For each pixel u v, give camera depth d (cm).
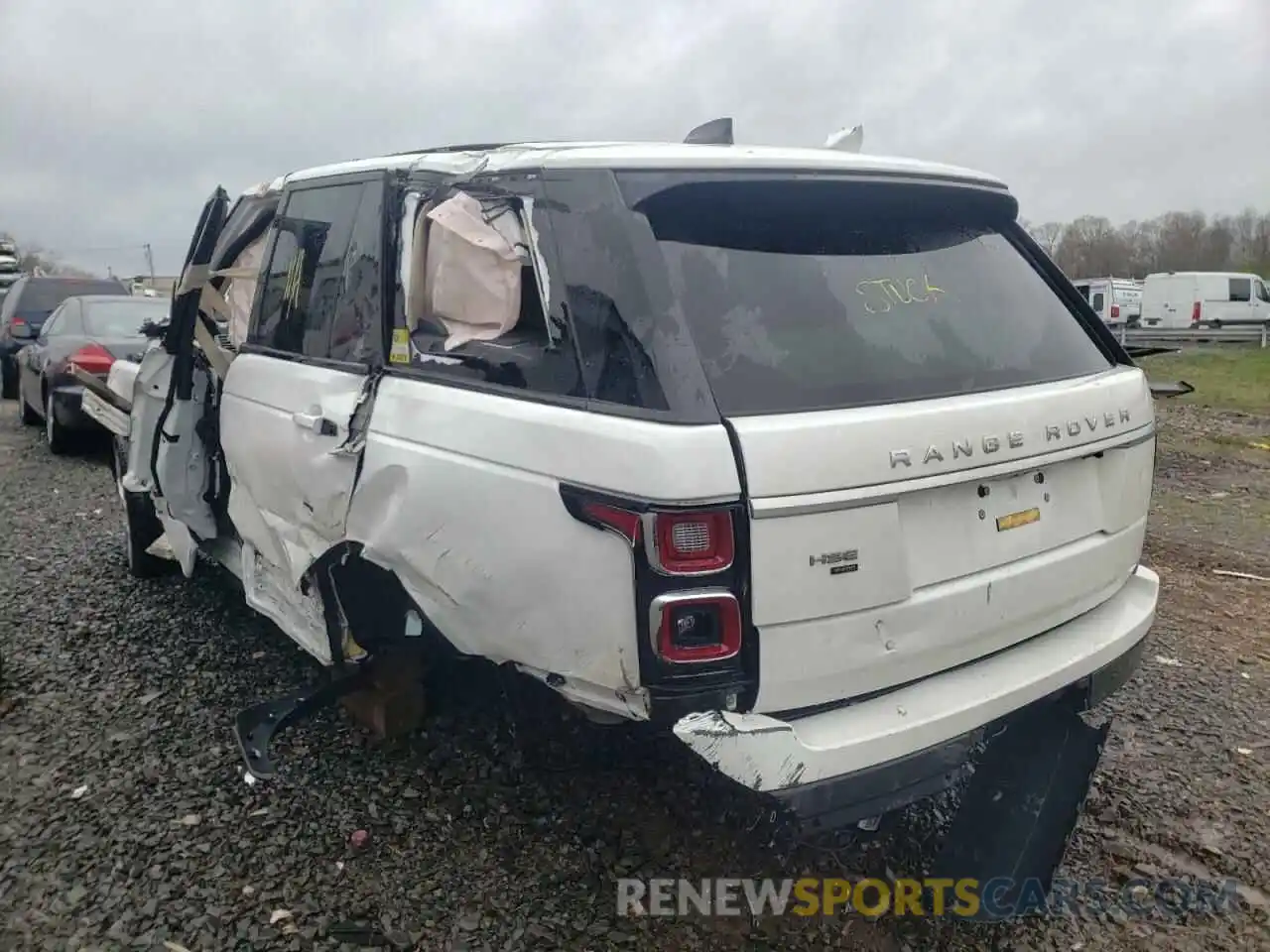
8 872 307
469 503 272
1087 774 305
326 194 379
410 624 329
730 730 235
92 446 1002
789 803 241
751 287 269
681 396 241
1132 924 302
